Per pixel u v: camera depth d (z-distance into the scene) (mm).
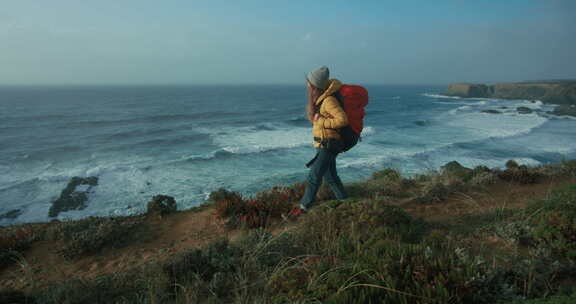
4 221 13867
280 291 2529
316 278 2553
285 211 4879
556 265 2520
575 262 2621
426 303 2051
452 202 5094
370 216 3703
